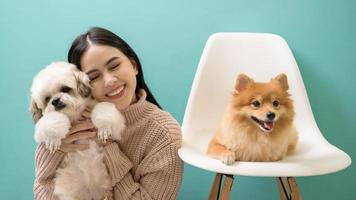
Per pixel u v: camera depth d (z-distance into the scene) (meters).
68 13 1.75
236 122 1.14
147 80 1.78
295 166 1.01
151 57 1.77
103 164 1.16
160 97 1.79
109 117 1.10
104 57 1.17
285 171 0.99
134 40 1.76
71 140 1.11
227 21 1.71
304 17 1.67
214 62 1.57
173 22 1.73
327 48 1.68
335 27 1.66
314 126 1.44
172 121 1.28
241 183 1.79
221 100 1.55
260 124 1.11
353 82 1.69
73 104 1.12
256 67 1.58
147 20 1.74
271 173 0.99
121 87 1.19
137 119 1.25
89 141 1.14
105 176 1.16
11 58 1.79
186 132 1.45
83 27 1.75
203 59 1.57
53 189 1.14
